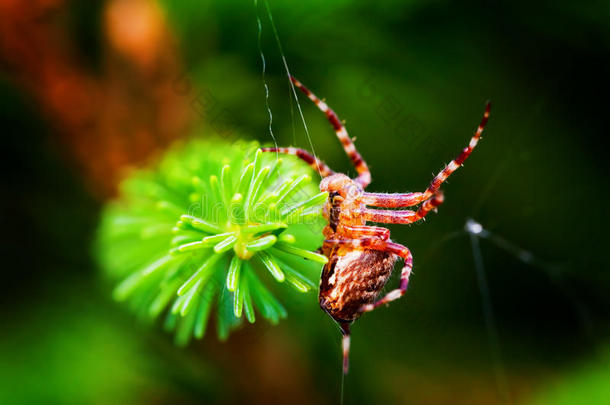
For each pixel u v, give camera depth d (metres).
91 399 0.15
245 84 0.16
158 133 0.15
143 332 0.16
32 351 0.15
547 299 0.21
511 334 0.21
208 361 0.16
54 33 0.15
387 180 0.16
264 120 0.16
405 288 0.14
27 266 0.16
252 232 0.13
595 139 0.18
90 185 0.16
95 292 0.16
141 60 0.15
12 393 0.15
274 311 0.13
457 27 0.16
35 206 0.16
